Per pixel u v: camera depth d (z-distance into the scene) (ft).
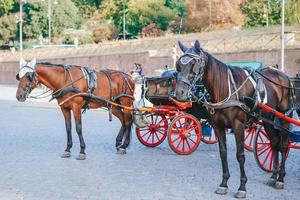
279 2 192.24
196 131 40.01
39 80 37.83
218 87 25.32
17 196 26.25
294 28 151.12
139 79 73.31
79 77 38.11
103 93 39.96
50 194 26.66
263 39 144.46
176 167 34.22
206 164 35.32
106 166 34.60
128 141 40.75
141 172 32.50
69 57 196.65
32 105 93.25
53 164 35.29
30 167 34.19
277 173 29.14
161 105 41.29
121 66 173.88
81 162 36.11
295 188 28.09
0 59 234.58
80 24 284.82
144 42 192.03
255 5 199.11
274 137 29.04
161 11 250.57
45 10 272.31
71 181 29.76
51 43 265.75
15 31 274.16
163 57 158.20
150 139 47.09
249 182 29.55
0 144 44.88
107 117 68.80
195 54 24.29
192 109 39.58
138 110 40.60
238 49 143.74
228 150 41.50
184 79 23.99
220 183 28.55
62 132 53.16
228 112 25.45
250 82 26.35
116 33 264.31
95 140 47.16
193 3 229.66
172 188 28.02
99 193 26.86
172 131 38.99
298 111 30.94
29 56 223.71
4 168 33.81
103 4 285.02
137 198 25.85
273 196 26.30
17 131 54.19
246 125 27.27
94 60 185.26
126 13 264.52
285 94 29.25
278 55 128.98
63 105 38.01
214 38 160.25
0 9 290.97
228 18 221.25
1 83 225.15
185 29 230.89
